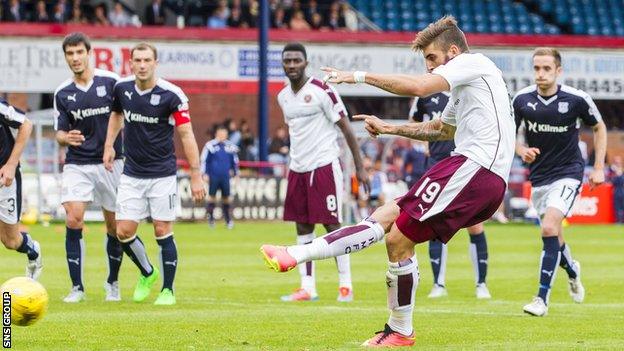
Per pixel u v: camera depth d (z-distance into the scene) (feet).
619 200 143.95
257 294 61.26
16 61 143.33
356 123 141.90
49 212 132.26
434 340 40.81
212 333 42.24
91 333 42.01
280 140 147.74
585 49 157.89
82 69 55.47
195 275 72.64
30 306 37.40
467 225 38.37
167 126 54.34
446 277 74.33
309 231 61.11
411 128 40.24
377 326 44.83
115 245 56.54
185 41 148.25
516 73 156.97
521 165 145.59
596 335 42.93
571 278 57.21
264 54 138.31
